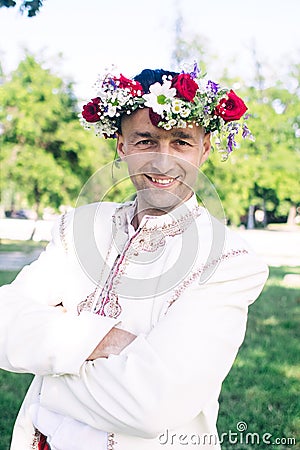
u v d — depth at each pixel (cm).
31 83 1952
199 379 142
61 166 1945
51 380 149
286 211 2316
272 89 2080
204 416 151
